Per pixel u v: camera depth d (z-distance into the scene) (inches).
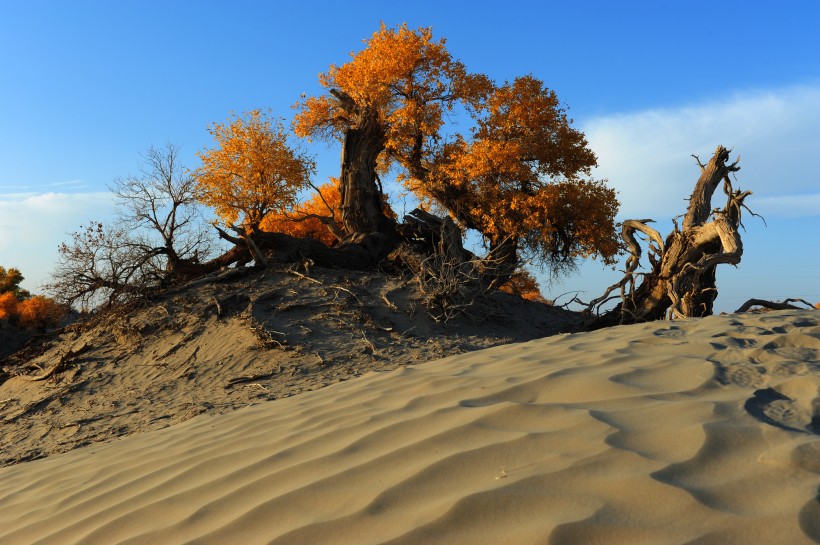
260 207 1136.2
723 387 117.6
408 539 73.0
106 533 106.3
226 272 760.3
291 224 1349.7
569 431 99.7
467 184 1180.5
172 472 135.8
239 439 154.3
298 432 142.8
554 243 1219.9
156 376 561.3
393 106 1149.1
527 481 82.1
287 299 674.8
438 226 979.9
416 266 782.5
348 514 84.8
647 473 77.5
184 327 645.9
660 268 751.1
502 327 698.8
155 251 754.8
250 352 564.1
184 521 100.0
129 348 633.6
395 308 660.1
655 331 208.4
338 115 1179.3
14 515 140.6
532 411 113.8
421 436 113.3
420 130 1164.5
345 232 1032.2
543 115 1164.5
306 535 81.7
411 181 1226.0
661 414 102.0
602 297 774.5
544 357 182.7
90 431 418.6
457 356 225.1
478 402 132.3
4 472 231.0
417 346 563.2
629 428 97.1
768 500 66.6
